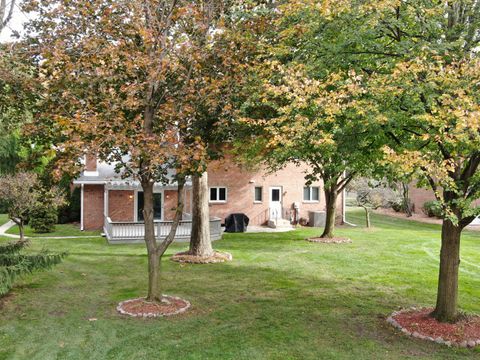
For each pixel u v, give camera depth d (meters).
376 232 25.16
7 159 21.36
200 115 9.66
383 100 7.84
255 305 10.46
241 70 9.62
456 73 7.25
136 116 9.05
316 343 8.07
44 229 24.38
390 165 7.63
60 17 9.60
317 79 9.02
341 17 8.87
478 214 7.71
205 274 13.84
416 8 8.29
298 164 16.81
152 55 8.94
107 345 7.84
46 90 9.61
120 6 9.49
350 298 11.14
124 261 16.02
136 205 25.89
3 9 12.16
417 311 9.77
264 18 10.44
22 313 9.66
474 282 12.99
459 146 7.47
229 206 28.17
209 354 7.51
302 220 29.34
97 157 9.53
